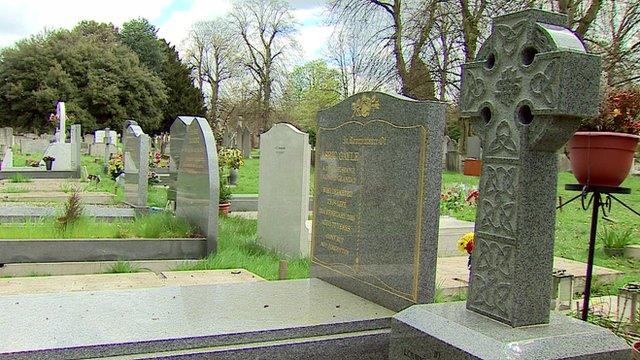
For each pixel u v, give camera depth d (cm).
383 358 410
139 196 1103
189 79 5341
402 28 1955
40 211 944
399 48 2012
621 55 1237
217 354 365
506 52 330
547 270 330
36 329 367
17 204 1124
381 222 462
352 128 500
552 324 333
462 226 987
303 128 4491
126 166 1245
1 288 566
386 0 2095
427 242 426
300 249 830
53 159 1923
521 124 321
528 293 327
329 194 526
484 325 330
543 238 328
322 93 4728
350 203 498
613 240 995
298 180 833
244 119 4891
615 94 512
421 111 428
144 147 1098
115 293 458
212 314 412
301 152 828
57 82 4578
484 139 346
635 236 1133
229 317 407
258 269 707
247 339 379
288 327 391
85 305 423
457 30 1817
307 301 457
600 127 484
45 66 4625
